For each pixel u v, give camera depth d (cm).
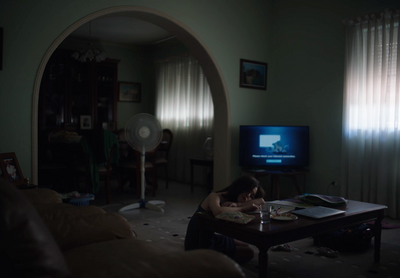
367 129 392
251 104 494
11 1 321
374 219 234
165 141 579
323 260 245
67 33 348
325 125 445
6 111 321
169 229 329
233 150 473
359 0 407
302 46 472
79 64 637
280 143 451
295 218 194
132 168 498
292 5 484
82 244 154
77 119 640
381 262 242
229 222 187
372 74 393
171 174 689
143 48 744
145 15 402
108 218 173
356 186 402
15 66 324
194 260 104
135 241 145
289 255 255
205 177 604
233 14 470
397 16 370
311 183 463
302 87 473
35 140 335
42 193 225
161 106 717
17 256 81
